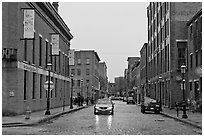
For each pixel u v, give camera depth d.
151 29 70.06
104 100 38.44
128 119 28.84
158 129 20.38
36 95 36.44
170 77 45.22
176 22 45.41
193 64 39.44
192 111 36.41
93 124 23.36
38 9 36.50
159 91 57.22
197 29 38.06
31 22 29.80
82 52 102.25
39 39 37.69
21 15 30.36
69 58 57.66
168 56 47.47
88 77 101.19
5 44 29.31
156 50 60.91
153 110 38.47
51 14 42.19
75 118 29.75
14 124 22.23
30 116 28.73
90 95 99.69
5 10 29.41
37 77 36.56
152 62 67.50
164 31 51.06
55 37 41.28
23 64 30.98
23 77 31.08
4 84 29.16
